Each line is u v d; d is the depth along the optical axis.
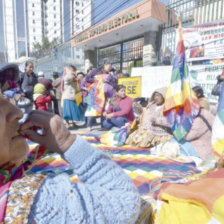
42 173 0.62
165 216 0.91
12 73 0.90
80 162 0.63
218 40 4.43
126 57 11.69
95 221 0.52
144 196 1.20
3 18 49.78
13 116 0.57
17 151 0.63
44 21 51.88
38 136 0.62
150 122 3.08
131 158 2.51
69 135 0.64
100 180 0.65
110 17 10.12
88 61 14.30
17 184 0.52
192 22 6.34
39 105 4.96
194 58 4.92
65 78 4.94
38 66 19.67
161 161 2.38
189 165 2.26
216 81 4.38
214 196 0.82
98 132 4.96
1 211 0.45
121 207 0.59
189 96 2.53
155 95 3.12
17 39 50.62
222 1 5.25
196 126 2.50
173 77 2.64
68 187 0.54
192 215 0.84
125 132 3.24
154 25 8.84
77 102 5.17
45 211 0.48
